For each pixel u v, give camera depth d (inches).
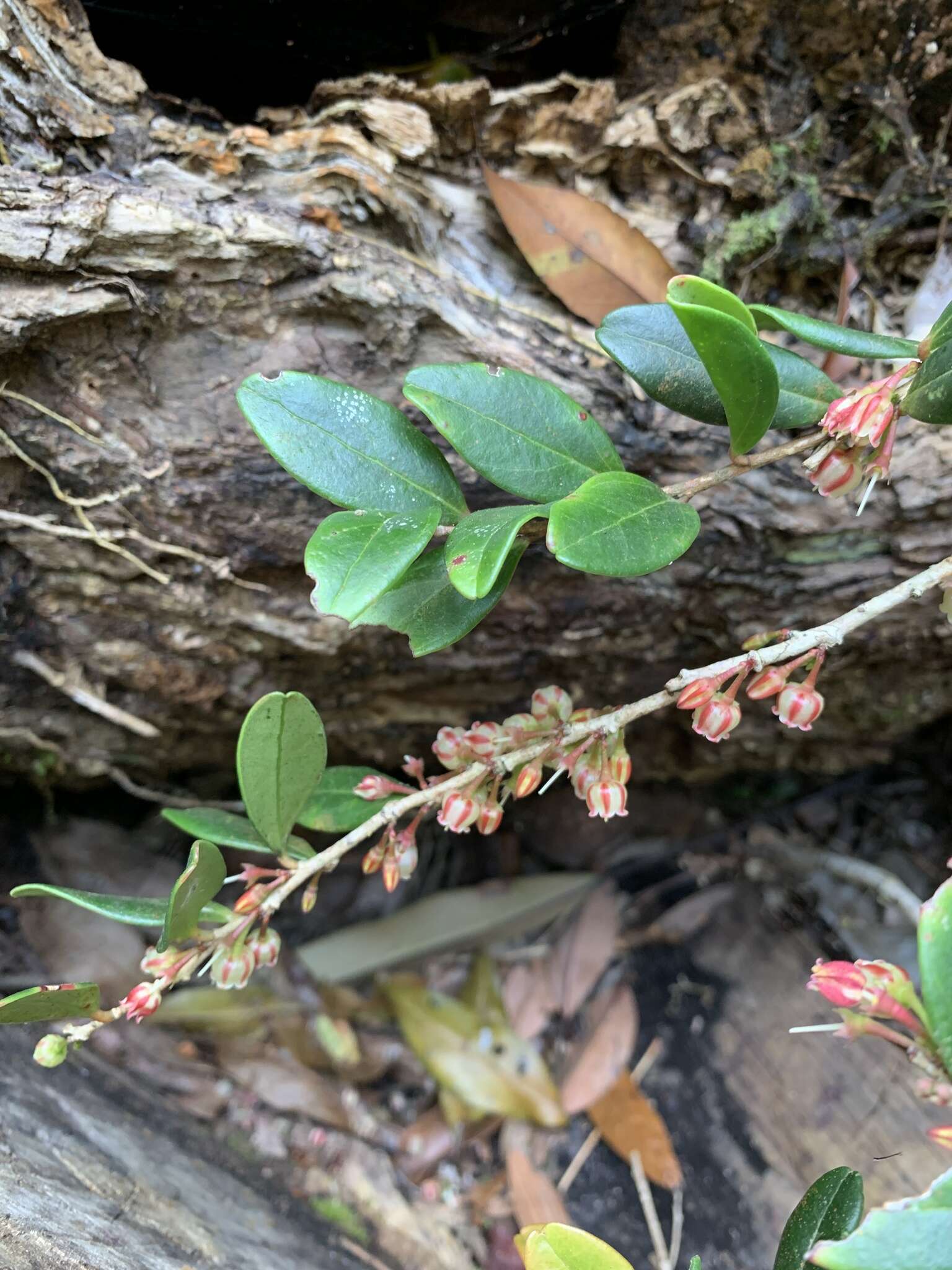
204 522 8.1
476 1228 10.5
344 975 12.1
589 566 4.9
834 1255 4.0
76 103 6.9
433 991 12.2
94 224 6.7
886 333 8.3
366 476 5.9
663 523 5.3
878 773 13.0
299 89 8.7
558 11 8.0
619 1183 10.8
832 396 6.1
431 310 7.6
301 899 13.1
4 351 6.9
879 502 8.1
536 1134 11.2
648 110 8.0
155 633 8.9
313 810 6.9
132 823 12.7
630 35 8.0
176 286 7.1
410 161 7.7
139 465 7.8
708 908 13.0
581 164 8.2
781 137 8.0
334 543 5.3
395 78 7.5
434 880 13.4
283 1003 11.8
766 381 5.2
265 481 7.9
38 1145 6.5
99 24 8.0
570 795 13.4
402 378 7.8
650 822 13.5
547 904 12.9
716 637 9.5
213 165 7.2
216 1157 9.6
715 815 13.5
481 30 8.2
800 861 12.9
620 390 7.9
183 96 8.6
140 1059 10.8
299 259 7.2
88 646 8.9
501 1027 11.9
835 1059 10.9
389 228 7.6
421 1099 11.8
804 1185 10.3
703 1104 11.4
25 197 6.5
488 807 6.1
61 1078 8.4
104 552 8.2
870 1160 10.0
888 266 8.4
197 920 5.8
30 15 6.6
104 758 10.4
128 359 7.4
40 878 11.7
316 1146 10.7
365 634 9.0
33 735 9.7
